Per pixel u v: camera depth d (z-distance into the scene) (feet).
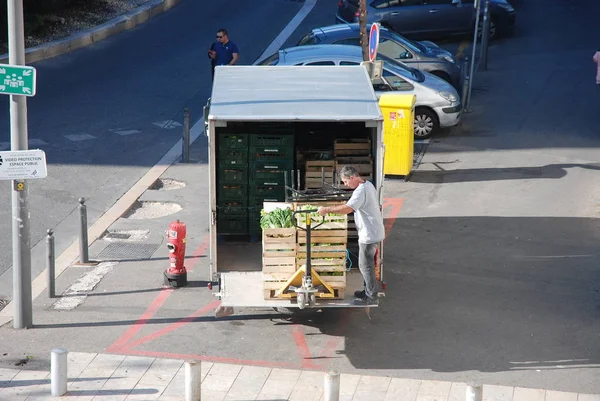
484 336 34.81
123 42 87.04
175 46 85.25
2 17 84.64
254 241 39.09
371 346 33.99
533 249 43.24
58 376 29.25
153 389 30.14
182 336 34.60
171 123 63.67
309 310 36.99
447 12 83.56
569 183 52.16
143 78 74.43
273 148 36.94
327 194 34.06
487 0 75.36
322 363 32.65
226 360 32.76
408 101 51.57
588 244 43.75
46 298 37.91
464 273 40.68
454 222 46.60
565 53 80.64
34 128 61.26
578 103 67.41
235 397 29.66
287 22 94.22
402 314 36.73
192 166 55.52
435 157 56.85
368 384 30.66
